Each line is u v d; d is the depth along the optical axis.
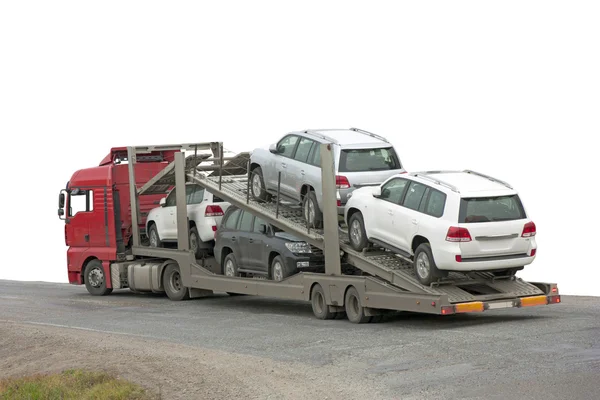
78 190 28.56
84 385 14.95
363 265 20.06
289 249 21.80
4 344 19.16
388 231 19.39
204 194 25.58
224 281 23.86
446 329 17.98
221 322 20.78
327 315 20.64
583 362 14.19
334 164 20.64
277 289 21.98
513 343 15.92
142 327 20.55
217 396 13.61
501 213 18.11
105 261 28.11
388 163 21.12
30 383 15.17
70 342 18.52
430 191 18.56
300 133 22.02
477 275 19.16
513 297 18.58
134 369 15.59
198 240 25.56
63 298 27.81
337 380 14.02
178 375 14.95
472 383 13.32
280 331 18.92
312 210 21.14
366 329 18.72
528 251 18.33
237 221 23.70
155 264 27.06
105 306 25.16
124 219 28.02
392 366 14.74
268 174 22.72
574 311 19.97
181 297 25.97
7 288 31.95
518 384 13.09
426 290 18.33
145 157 28.03
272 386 13.89
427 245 18.41
